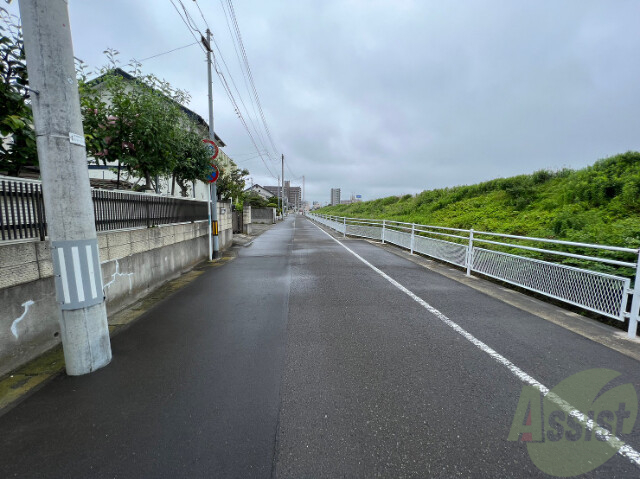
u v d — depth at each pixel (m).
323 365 3.06
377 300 5.23
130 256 5.07
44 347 3.31
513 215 12.31
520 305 5.00
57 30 2.57
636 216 7.40
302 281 6.59
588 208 9.25
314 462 1.90
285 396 2.56
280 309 4.75
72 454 1.96
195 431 2.15
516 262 5.75
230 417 2.30
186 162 8.15
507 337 3.74
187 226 7.77
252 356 3.24
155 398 2.53
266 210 36.97
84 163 2.81
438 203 19.09
